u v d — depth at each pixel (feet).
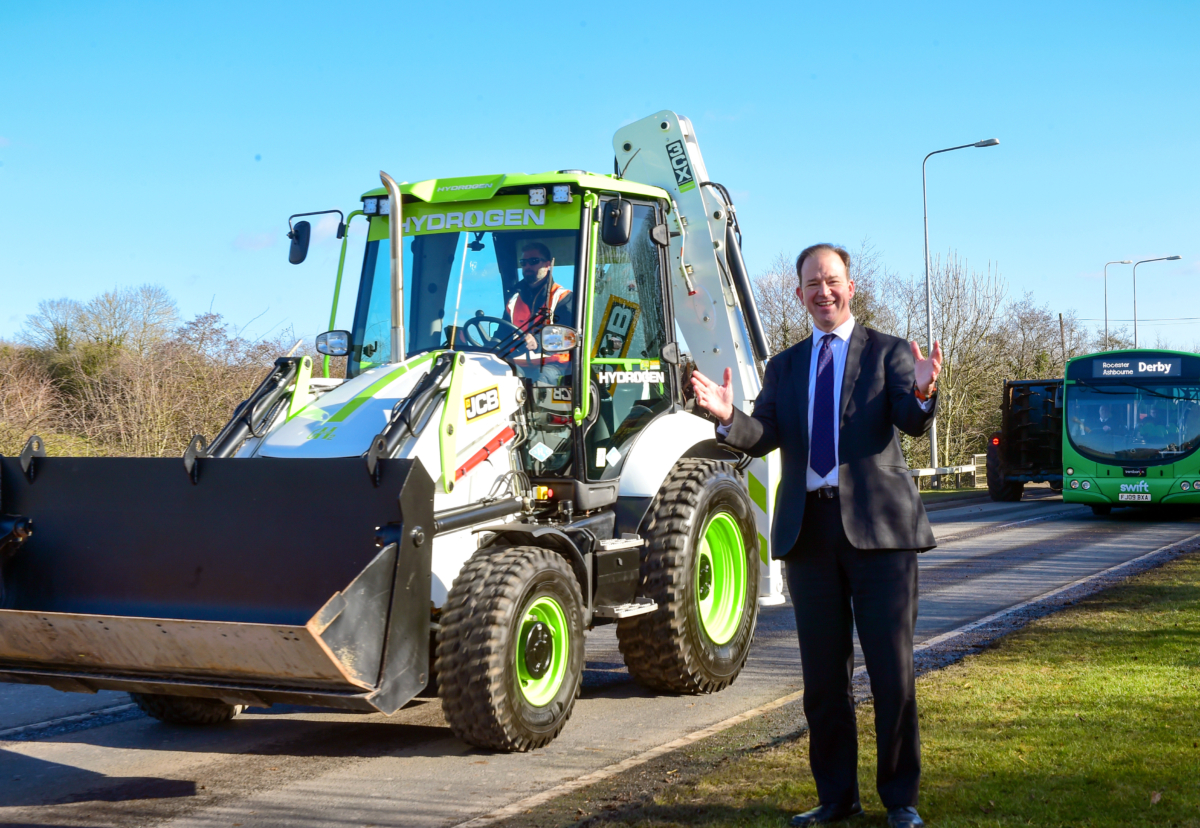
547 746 16.66
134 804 14.25
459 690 15.52
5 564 15.80
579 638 17.15
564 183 19.51
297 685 13.69
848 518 11.62
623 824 12.17
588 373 19.29
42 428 41.93
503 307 19.75
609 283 20.45
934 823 11.41
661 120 26.03
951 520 57.82
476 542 16.76
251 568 14.74
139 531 15.38
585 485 19.11
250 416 17.16
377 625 13.69
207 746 17.15
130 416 44.04
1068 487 59.41
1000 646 21.53
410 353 20.16
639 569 19.49
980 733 14.87
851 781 11.95
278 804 14.16
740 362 25.52
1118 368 59.36
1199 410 57.47
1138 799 11.91
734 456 23.65
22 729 18.25
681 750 15.97
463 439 16.92
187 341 45.96
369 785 14.92
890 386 11.85
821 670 11.98
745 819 12.00
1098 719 15.33
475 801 14.06
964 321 111.04
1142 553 39.68
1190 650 20.02
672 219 25.82
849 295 12.35
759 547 23.88
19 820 13.66
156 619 13.56
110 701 20.39
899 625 11.58
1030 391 71.77
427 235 20.57
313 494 14.60
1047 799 12.01
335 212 21.29
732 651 20.92
